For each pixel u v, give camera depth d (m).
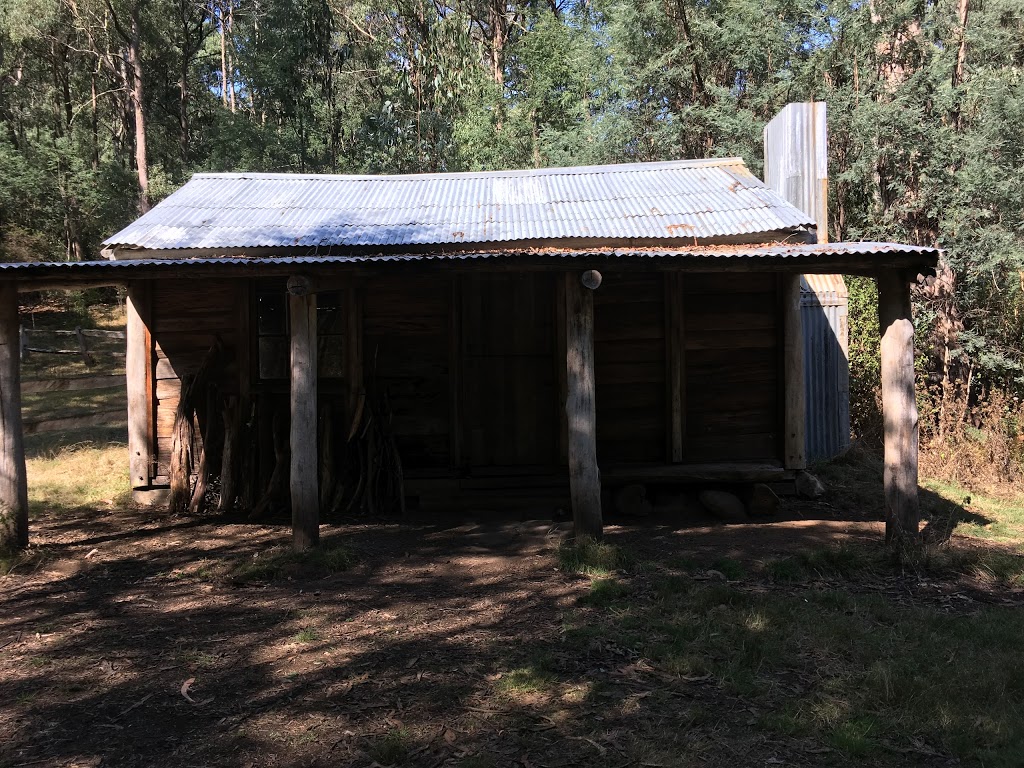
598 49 17.41
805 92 13.77
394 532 7.01
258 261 5.70
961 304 11.63
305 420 6.11
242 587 5.46
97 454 11.08
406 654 4.12
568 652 4.12
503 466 8.15
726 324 8.11
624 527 7.25
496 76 22.39
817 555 5.77
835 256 5.51
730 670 3.82
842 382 10.09
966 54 12.45
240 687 3.74
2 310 6.18
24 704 3.58
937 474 9.59
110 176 24.95
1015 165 11.29
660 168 9.34
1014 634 4.26
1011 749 3.09
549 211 8.17
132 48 25.31
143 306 8.17
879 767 3.00
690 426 8.14
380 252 7.23
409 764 3.01
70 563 6.02
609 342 8.12
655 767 2.99
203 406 8.17
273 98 22.41
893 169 12.22
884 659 3.97
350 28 23.78
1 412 6.17
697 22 14.91
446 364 8.14
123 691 3.71
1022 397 11.19
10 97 28.56
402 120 19.84
